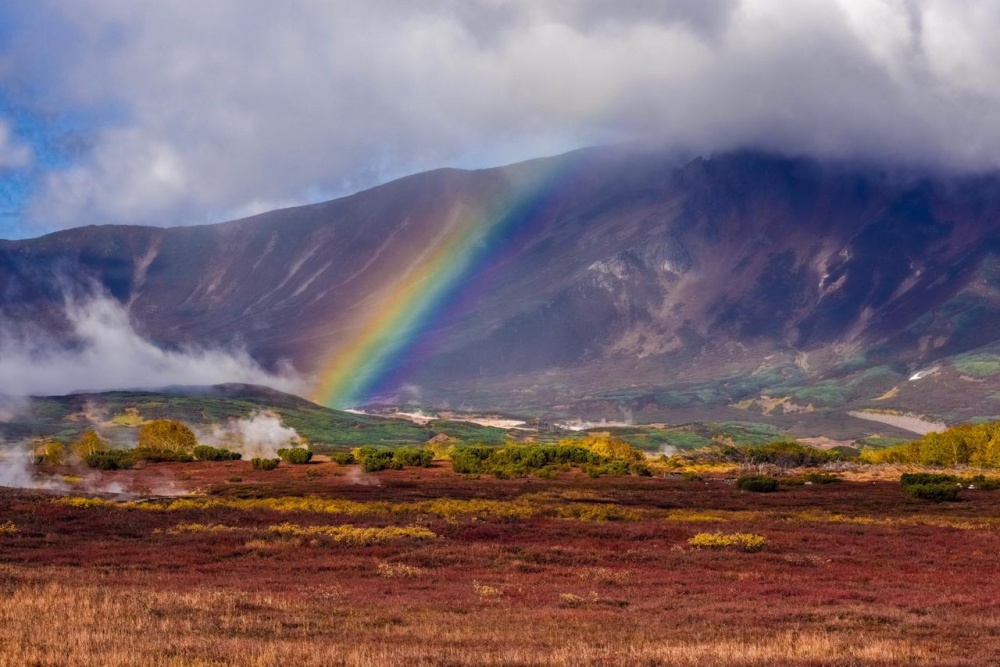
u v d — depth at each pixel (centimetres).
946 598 4512
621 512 8812
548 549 6156
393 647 2927
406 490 11706
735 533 7100
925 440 19500
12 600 3456
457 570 5334
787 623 3725
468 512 8588
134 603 3534
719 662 2788
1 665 2447
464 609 3944
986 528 8081
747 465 18750
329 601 4006
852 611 3975
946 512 9719
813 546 6625
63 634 2870
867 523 8500
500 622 3603
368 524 7362
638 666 2722
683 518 8544
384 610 3803
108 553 5644
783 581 5109
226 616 3397
